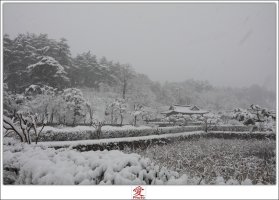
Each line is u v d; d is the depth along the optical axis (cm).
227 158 961
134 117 2597
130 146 1210
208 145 1384
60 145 927
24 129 753
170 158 873
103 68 2991
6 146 614
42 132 1059
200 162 845
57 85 2133
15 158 452
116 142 1142
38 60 2156
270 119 1777
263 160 957
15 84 2012
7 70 2002
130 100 3131
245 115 1844
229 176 634
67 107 1883
